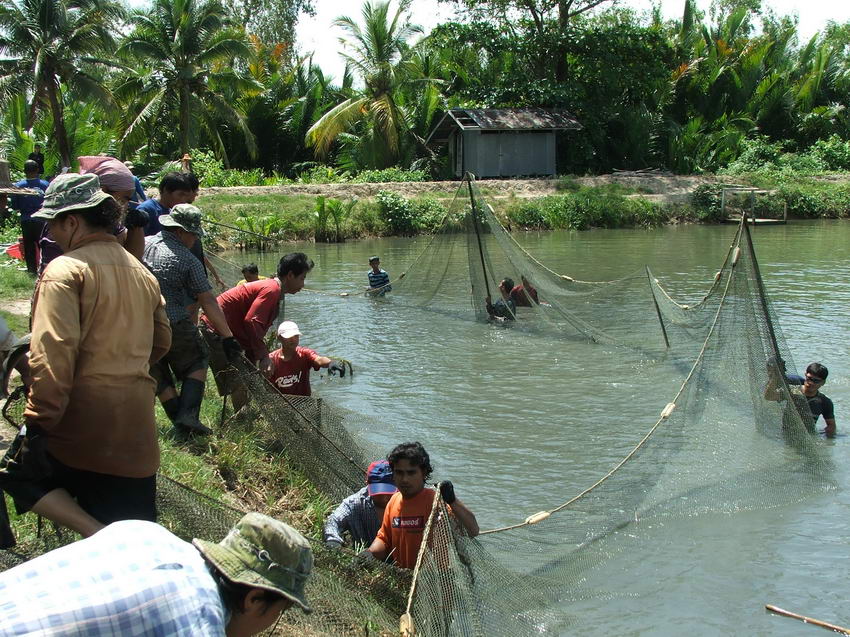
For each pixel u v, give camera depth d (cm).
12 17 2677
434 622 415
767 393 790
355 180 3578
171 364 614
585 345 1273
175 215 598
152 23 3303
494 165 3847
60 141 2744
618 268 2134
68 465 343
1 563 362
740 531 650
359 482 657
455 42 3978
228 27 3466
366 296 1678
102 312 329
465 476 764
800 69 4806
